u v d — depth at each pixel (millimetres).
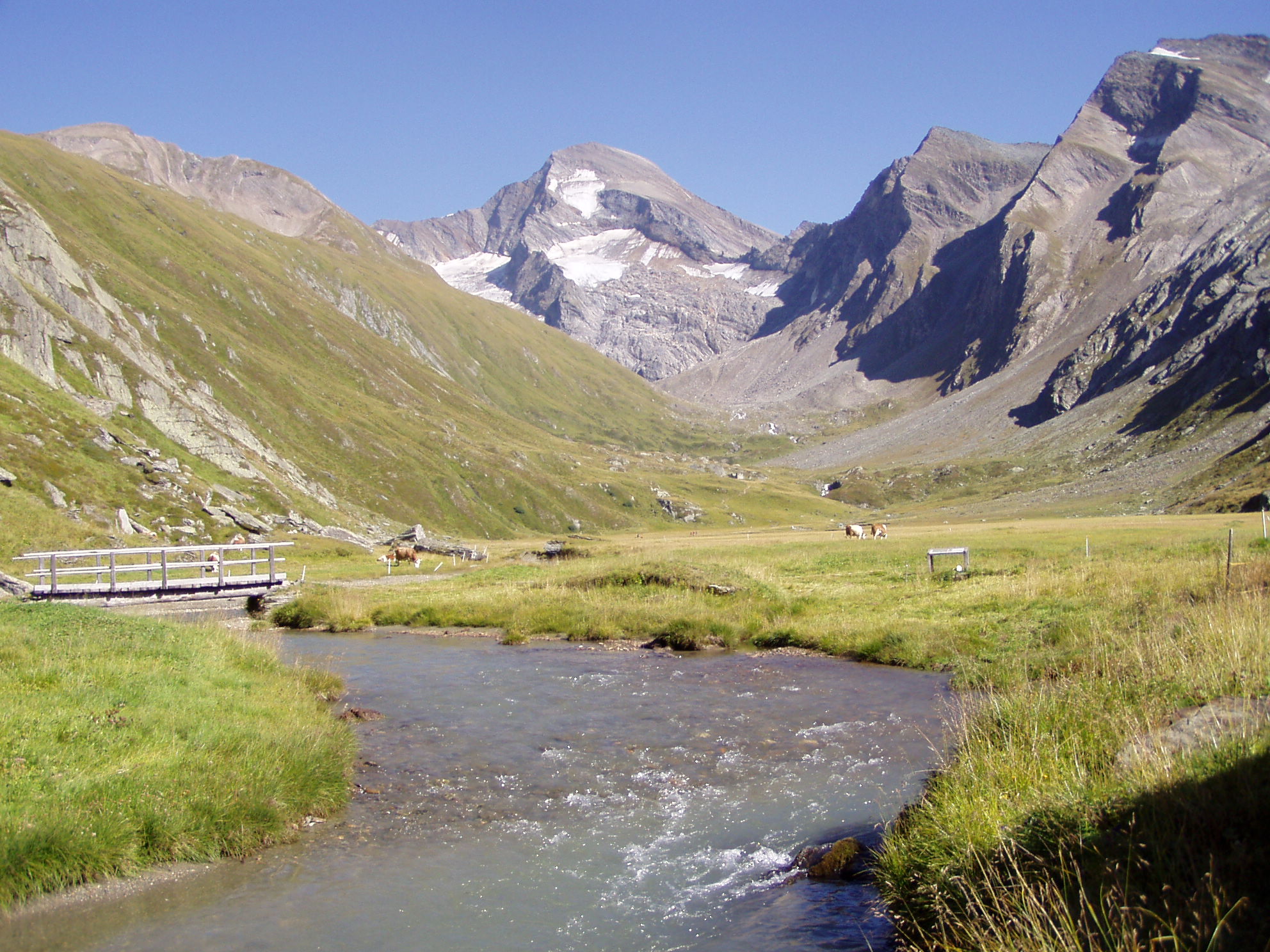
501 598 38125
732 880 10883
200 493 90875
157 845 11562
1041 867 8352
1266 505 123875
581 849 12023
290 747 14461
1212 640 14180
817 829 12266
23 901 10352
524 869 11406
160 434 126188
